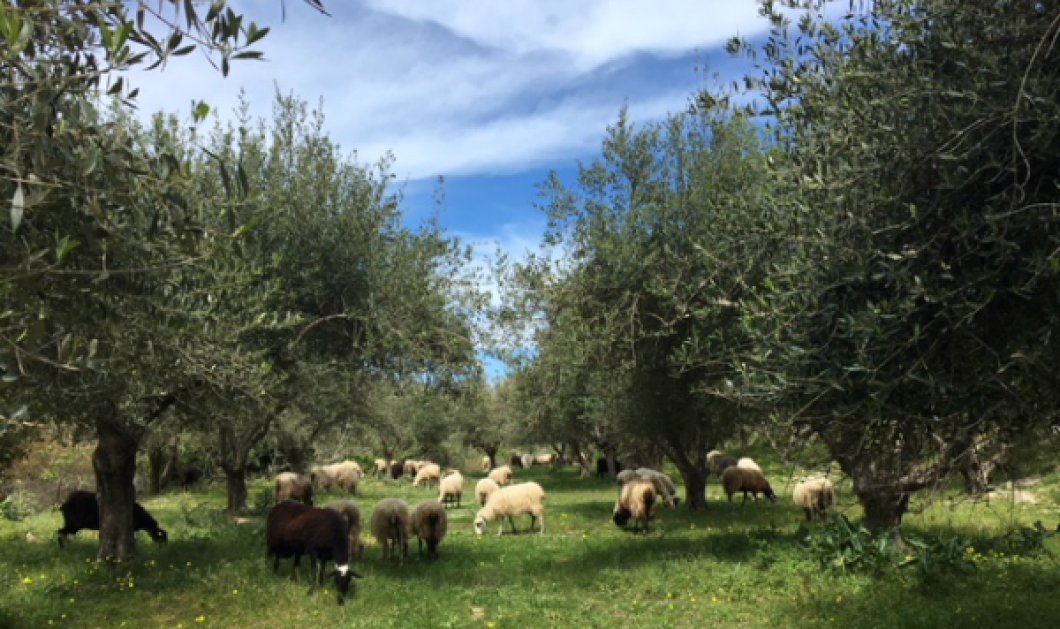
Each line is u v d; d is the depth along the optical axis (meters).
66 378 6.00
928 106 4.38
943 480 5.38
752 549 11.86
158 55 2.97
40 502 24.38
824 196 4.96
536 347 14.84
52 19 3.21
